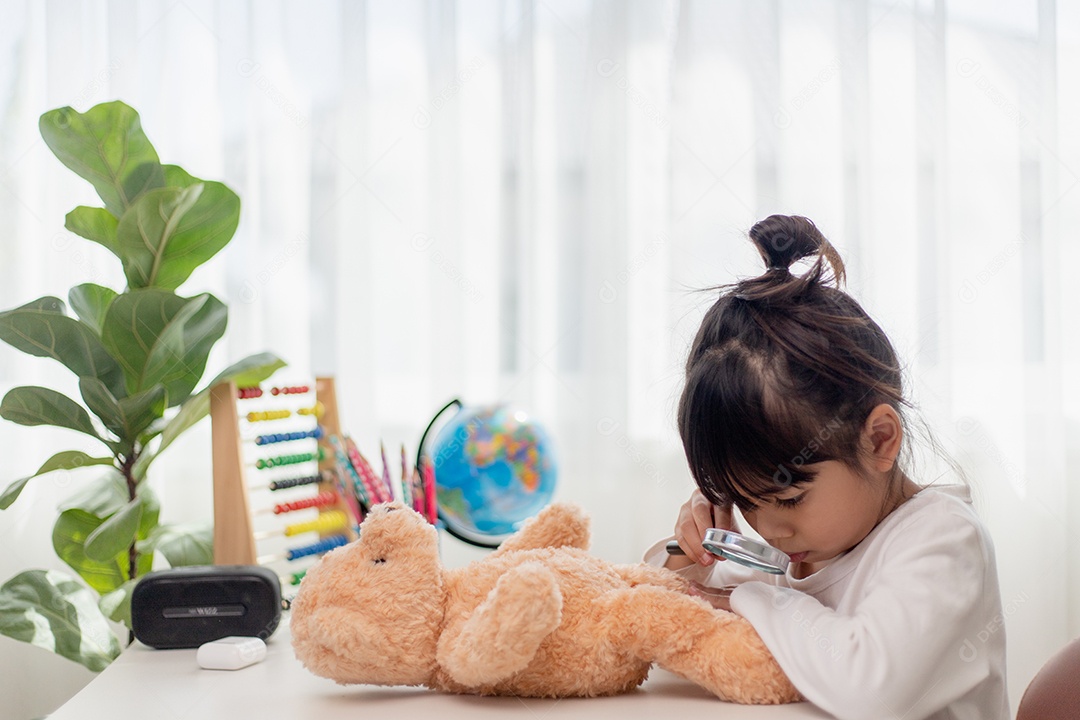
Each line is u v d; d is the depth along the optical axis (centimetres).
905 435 87
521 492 142
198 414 130
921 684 69
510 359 179
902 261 177
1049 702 80
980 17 176
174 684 84
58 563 170
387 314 180
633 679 79
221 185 135
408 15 180
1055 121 174
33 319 128
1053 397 173
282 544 169
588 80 179
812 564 92
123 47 173
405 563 78
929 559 74
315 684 83
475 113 180
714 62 178
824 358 77
